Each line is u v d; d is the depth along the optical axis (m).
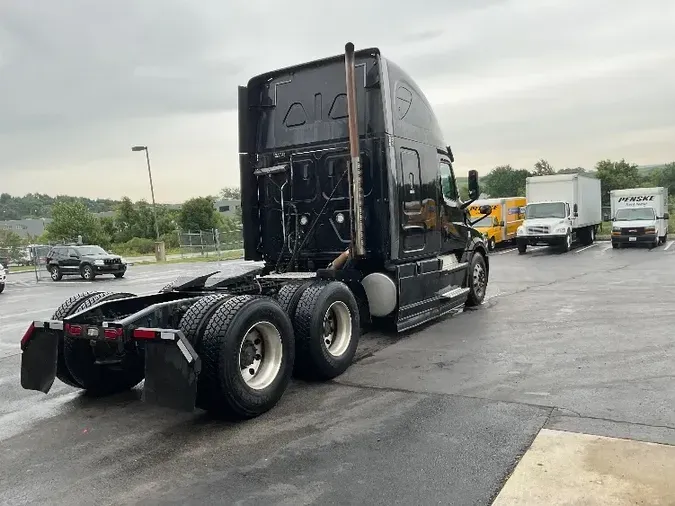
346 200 7.54
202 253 40.50
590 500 3.20
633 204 26.91
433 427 4.44
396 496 3.38
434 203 8.52
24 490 3.70
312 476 3.71
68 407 5.44
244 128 8.19
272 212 8.24
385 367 6.33
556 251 25.30
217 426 4.73
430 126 8.55
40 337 5.25
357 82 7.38
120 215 66.00
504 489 3.39
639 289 11.78
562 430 4.23
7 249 38.16
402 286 7.46
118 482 3.77
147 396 4.49
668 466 3.56
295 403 5.23
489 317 9.12
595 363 6.09
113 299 5.86
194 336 4.64
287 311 5.80
